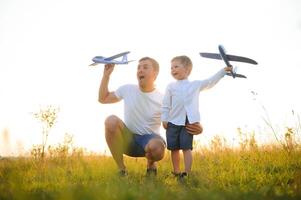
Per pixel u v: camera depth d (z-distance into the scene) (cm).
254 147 607
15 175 249
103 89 517
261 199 294
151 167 516
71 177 433
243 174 450
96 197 231
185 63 522
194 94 507
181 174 466
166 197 274
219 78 497
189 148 503
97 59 504
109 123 509
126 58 501
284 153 575
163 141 508
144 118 523
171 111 515
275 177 440
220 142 649
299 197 301
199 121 505
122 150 519
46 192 333
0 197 265
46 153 550
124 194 251
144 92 521
